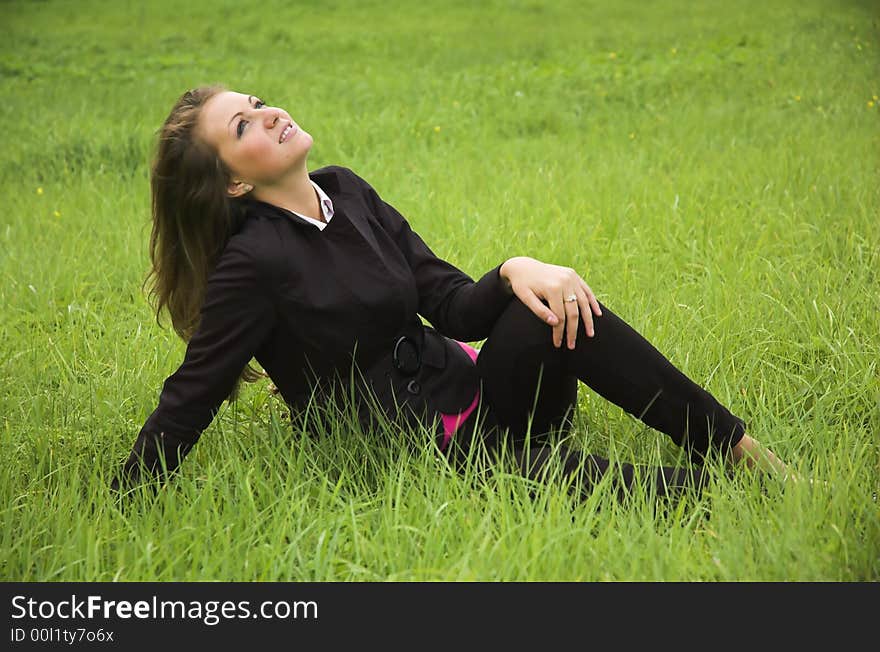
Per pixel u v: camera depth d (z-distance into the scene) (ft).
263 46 45.98
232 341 9.36
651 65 35.37
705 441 9.59
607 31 44.78
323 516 9.10
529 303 9.21
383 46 44.34
